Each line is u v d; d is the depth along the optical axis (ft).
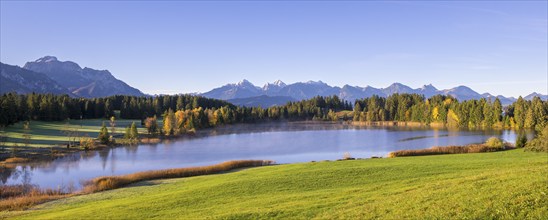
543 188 68.90
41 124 541.75
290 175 146.30
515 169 107.04
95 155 331.98
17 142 377.30
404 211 71.67
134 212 99.76
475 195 73.56
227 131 604.49
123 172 244.83
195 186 142.20
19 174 241.96
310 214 80.74
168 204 107.86
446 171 135.44
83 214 101.14
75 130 506.07
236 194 118.52
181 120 572.10
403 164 160.15
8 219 110.11
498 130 537.24
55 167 269.44
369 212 75.25
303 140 441.68
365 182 126.31
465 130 551.59
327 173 145.69
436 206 70.74
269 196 112.06
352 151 327.06
